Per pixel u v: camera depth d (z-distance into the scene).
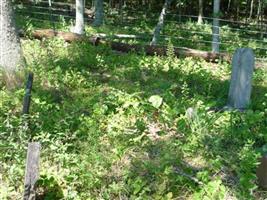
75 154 3.43
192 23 12.41
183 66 6.58
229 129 4.10
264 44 10.52
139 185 3.14
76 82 5.16
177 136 3.99
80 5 8.57
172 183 3.22
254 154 3.43
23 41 7.03
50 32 7.56
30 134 3.56
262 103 4.88
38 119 3.87
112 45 7.37
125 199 3.11
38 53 6.18
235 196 3.18
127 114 4.32
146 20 13.26
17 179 3.09
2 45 4.91
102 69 6.11
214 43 8.30
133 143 3.77
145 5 17.06
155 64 6.48
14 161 3.26
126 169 3.38
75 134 3.63
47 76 5.14
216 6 8.36
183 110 4.42
